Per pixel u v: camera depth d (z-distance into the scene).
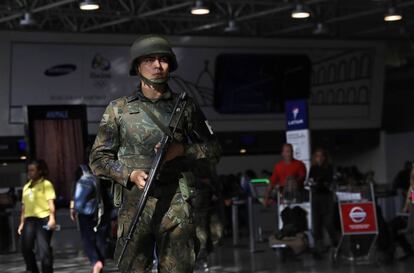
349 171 24.19
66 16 24.92
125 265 4.74
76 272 13.84
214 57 28.77
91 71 27.34
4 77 26.36
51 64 26.78
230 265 14.25
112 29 27.69
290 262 14.40
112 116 4.74
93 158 4.76
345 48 30.48
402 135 32.41
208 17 25.89
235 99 29.58
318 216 14.77
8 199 18.83
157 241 4.72
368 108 31.64
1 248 17.94
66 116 16.91
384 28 28.25
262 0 22.88
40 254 11.51
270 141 30.56
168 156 4.61
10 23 26.06
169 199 4.67
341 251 14.28
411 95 33.75
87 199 11.56
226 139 29.92
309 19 25.86
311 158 17.89
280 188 14.62
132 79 27.89
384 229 13.55
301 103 17.97
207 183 11.70
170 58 4.75
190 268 4.70
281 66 29.80
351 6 24.59
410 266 13.23
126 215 4.70
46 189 11.51
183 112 4.73
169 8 22.86
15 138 26.78
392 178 32.56
